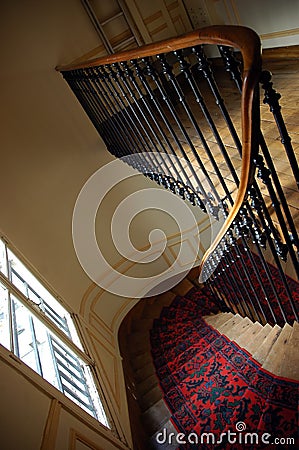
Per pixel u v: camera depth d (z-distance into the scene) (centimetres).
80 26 528
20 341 296
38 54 497
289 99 357
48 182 502
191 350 479
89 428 285
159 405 423
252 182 190
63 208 514
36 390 248
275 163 276
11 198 456
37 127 498
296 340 242
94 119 505
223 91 492
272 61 493
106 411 352
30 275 423
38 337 330
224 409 350
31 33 490
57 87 513
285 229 192
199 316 561
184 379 432
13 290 325
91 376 383
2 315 293
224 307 516
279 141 298
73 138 532
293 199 241
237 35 135
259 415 260
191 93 545
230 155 330
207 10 580
